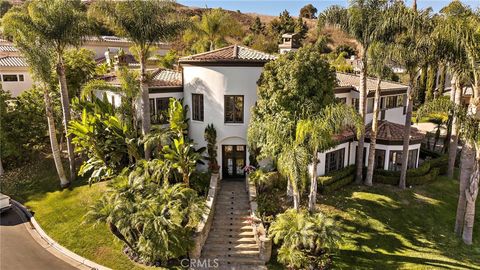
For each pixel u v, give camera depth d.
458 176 30.11
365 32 23.08
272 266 18.02
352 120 18.67
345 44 82.38
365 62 24.11
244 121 26.23
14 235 20.89
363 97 24.86
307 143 19.41
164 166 22.19
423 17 21.42
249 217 21.47
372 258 18.44
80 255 18.77
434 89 44.94
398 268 17.67
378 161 28.52
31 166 31.28
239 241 19.88
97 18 24.39
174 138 25.17
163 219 16.64
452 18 19.73
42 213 23.38
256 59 25.16
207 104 26.34
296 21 99.31
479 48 18.33
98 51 56.59
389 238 20.20
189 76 27.12
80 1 25.58
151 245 16.53
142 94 24.27
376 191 25.52
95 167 25.91
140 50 23.95
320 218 18.31
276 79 21.33
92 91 29.64
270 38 89.50
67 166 30.59
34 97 32.19
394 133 28.31
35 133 31.48
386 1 22.62
